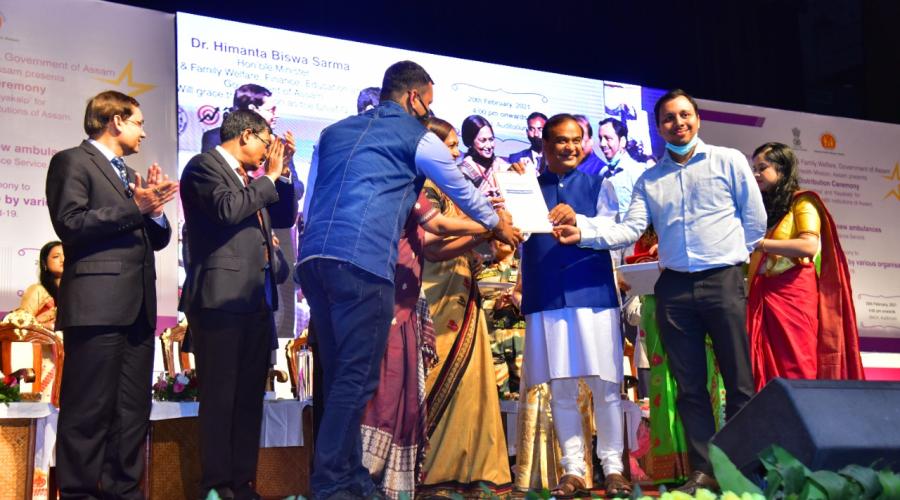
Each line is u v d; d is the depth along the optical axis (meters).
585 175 3.65
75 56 6.12
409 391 2.94
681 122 3.30
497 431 3.23
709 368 3.71
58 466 2.71
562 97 7.62
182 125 6.33
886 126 9.00
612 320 3.47
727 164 3.27
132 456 2.86
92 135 2.96
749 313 3.75
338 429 2.51
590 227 3.36
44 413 3.18
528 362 3.57
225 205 2.91
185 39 6.41
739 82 9.20
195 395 3.62
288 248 6.45
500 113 7.38
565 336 3.45
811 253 3.58
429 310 3.15
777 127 8.53
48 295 4.98
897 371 8.62
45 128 5.97
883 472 1.10
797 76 9.46
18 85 5.93
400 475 2.89
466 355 3.25
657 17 8.89
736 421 1.55
